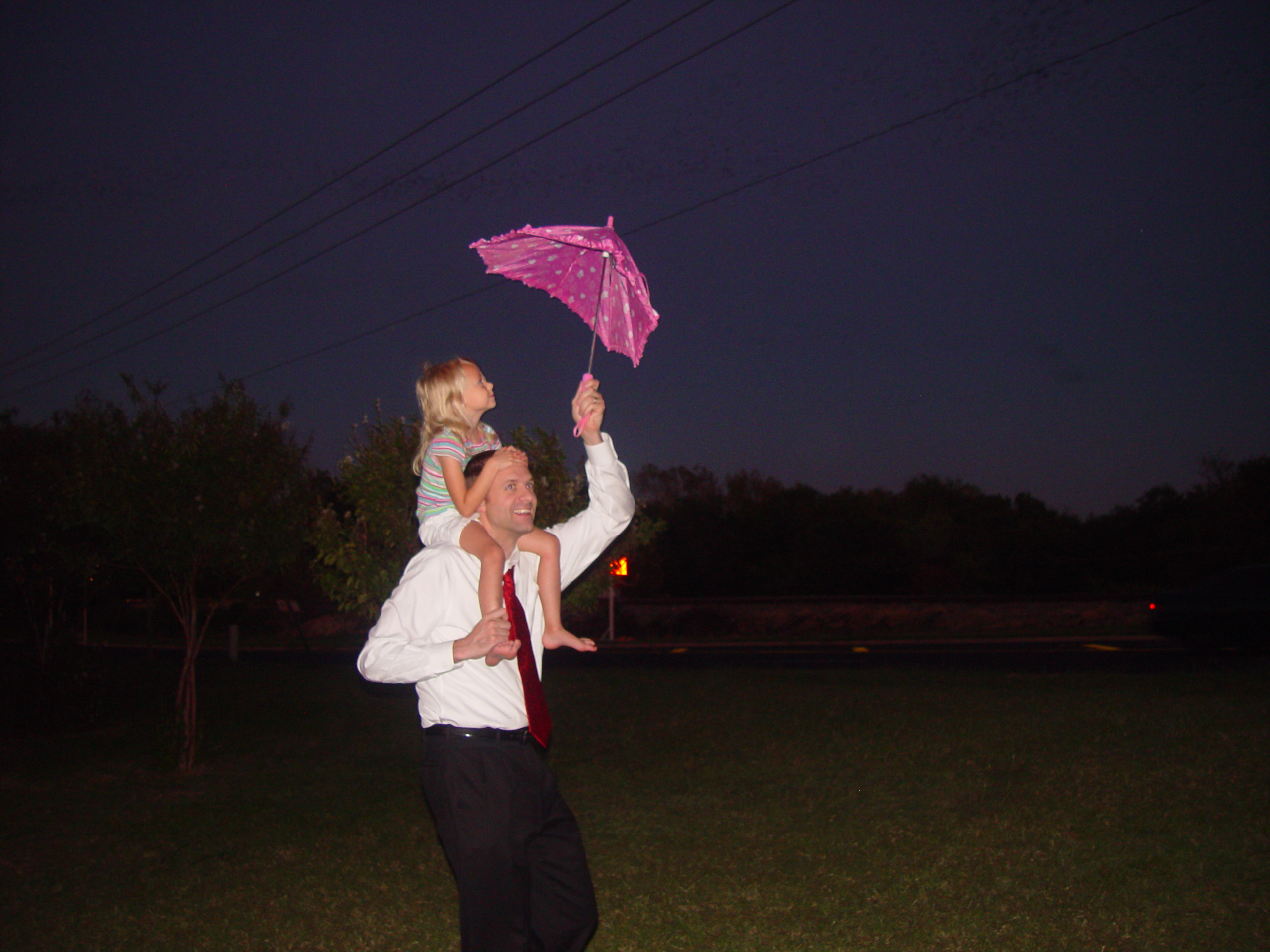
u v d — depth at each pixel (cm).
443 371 394
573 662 2231
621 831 707
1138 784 761
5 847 711
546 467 893
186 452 959
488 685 314
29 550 1284
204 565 1020
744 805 771
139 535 977
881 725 1105
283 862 654
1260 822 642
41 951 501
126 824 779
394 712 1461
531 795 313
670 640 2984
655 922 515
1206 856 580
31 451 1329
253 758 1084
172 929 529
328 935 515
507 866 305
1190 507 4412
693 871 602
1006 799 740
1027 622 2875
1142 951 450
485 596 318
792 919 512
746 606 3403
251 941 508
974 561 4806
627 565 3031
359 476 891
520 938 305
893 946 471
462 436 381
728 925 507
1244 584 1717
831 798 780
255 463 995
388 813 794
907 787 802
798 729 1109
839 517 5112
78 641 1438
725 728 1143
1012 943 466
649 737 1113
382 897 574
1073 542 4638
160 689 1859
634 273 355
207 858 673
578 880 324
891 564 4962
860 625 3105
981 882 555
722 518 5422
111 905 573
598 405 372
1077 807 704
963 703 1236
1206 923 479
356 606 930
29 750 1174
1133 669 1584
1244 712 1061
